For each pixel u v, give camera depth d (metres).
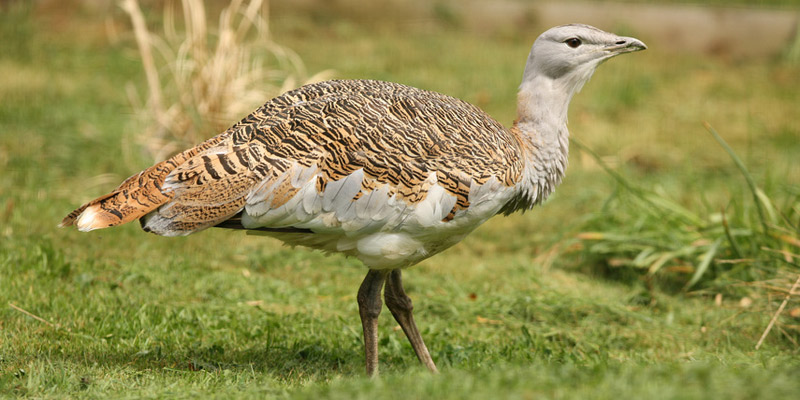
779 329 9.96
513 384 5.67
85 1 25.67
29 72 20.42
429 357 8.31
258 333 9.17
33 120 17.09
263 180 7.12
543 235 13.74
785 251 11.14
